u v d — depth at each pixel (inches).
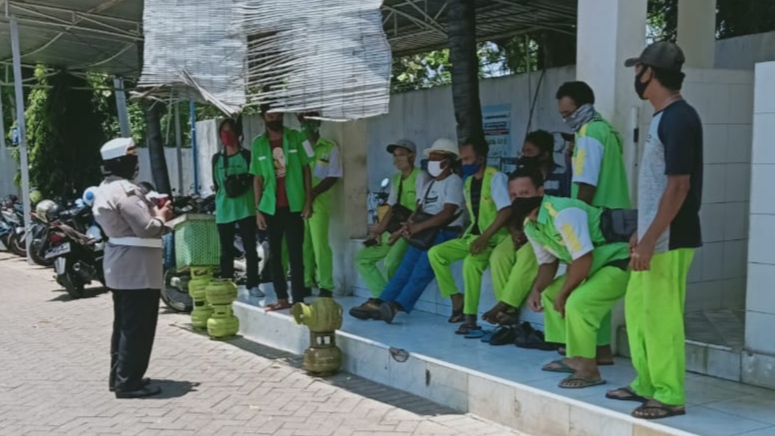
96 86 636.1
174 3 237.6
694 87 199.3
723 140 205.8
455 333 223.8
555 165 218.7
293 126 452.4
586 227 163.5
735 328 189.6
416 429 173.3
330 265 279.4
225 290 269.9
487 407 175.9
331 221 295.6
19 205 563.8
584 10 191.3
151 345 208.5
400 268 241.4
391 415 183.8
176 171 681.0
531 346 203.3
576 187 173.0
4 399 205.8
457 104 287.0
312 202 265.4
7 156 704.4
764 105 160.6
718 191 207.2
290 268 255.3
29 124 636.1
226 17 227.5
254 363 238.7
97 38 479.8
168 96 255.8
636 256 139.4
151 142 471.8
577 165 172.4
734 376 169.2
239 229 288.5
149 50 242.1
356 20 203.2
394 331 228.1
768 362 162.9
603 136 171.2
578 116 174.9
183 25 235.0
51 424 184.4
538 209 175.8
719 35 408.5
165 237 325.7
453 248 228.1
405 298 239.0
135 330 203.2
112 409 195.2
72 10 415.2
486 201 218.1
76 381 223.1
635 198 187.6
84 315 327.9
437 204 236.4
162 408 195.2
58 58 558.3
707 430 138.3
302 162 254.5
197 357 247.9
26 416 191.0
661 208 136.9
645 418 144.6
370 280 255.8
